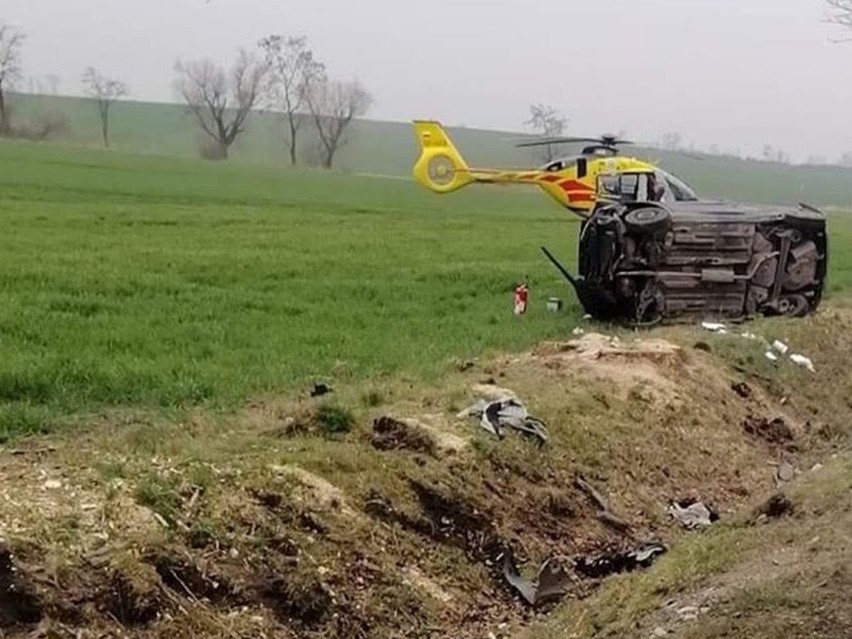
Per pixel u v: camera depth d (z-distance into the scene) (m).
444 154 26.73
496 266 21.77
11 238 22.09
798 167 85.19
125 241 23.08
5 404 8.99
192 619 5.91
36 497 6.45
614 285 15.03
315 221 32.62
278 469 7.43
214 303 15.02
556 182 20.89
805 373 13.67
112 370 10.20
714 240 15.25
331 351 12.11
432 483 8.03
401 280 18.94
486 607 7.30
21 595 5.54
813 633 5.67
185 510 6.62
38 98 79.50
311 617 6.39
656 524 9.07
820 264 15.94
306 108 80.06
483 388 10.16
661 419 10.71
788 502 8.11
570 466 9.25
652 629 6.21
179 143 82.06
